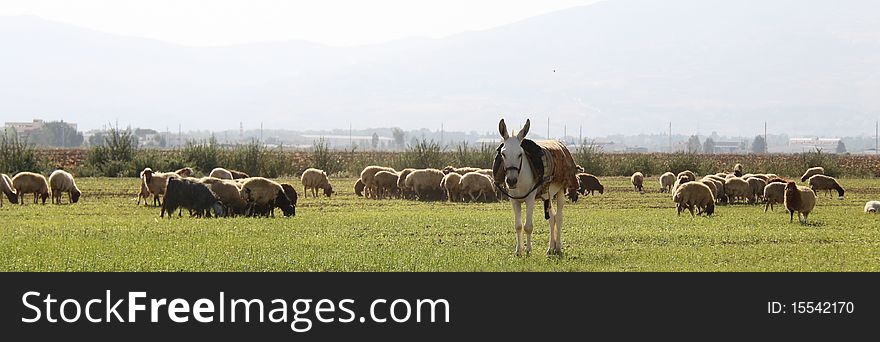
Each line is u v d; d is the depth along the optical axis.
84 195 46.62
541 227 28.88
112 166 67.81
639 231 27.64
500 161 21.55
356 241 24.39
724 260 21.30
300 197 47.69
